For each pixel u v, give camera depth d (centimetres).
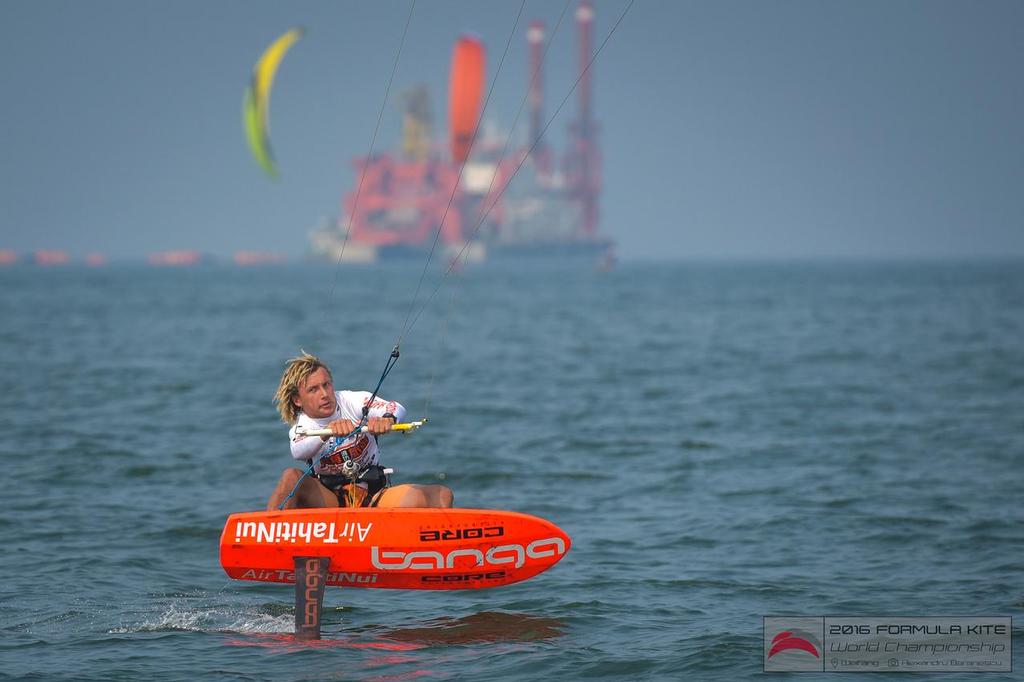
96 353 11662
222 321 18175
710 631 2752
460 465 5244
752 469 5128
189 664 2514
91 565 3434
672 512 4219
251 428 6356
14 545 3653
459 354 11931
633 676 2438
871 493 4509
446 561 2895
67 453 5453
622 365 10581
